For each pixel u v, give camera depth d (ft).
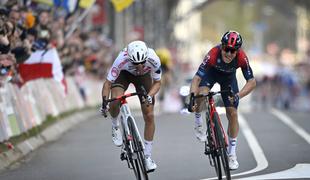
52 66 130.11
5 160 95.86
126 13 304.91
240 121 158.30
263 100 341.41
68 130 143.74
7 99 106.01
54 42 140.56
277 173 84.48
